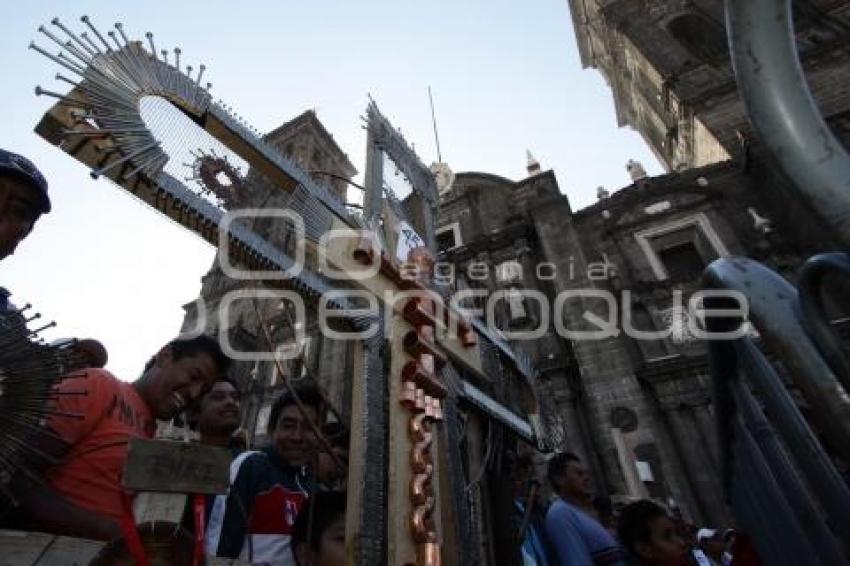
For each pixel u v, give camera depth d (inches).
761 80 61.4
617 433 568.1
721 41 1093.8
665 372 614.2
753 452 115.0
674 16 1202.6
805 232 654.5
